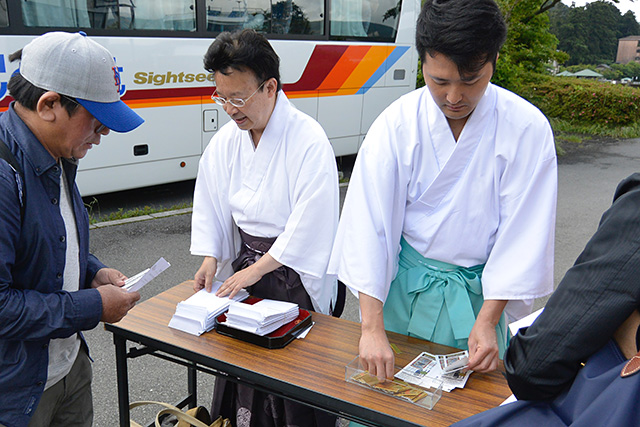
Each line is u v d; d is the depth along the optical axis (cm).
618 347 105
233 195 223
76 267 168
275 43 653
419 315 189
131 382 305
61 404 179
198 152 629
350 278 178
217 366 181
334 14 709
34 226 146
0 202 137
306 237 210
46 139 147
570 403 105
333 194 214
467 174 172
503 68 994
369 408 157
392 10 777
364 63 754
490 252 182
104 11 527
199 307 200
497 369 178
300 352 187
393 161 178
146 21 556
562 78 1569
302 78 691
